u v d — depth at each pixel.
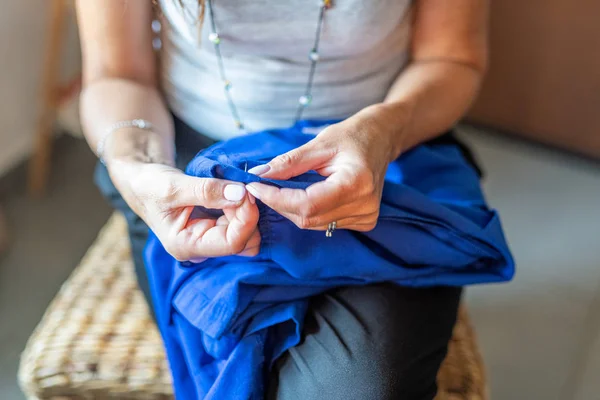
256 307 0.59
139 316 0.77
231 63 0.69
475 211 0.66
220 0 0.64
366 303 0.60
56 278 1.26
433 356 0.60
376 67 0.72
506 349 1.15
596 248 1.32
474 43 0.75
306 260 0.58
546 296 1.23
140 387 0.69
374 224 0.57
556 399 1.08
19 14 1.30
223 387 0.57
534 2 1.39
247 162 0.55
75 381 0.69
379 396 0.54
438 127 0.72
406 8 0.70
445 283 0.64
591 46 1.38
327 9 0.64
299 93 0.70
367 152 0.56
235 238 0.52
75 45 1.47
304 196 0.51
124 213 0.76
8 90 1.35
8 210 1.39
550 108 1.51
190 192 0.53
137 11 0.72
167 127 0.73
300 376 0.57
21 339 1.15
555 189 1.46
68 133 1.55
